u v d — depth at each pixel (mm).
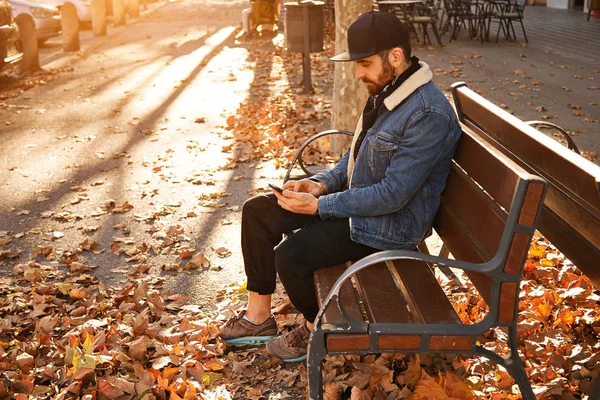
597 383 2477
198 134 7809
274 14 17453
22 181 6289
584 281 3652
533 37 16016
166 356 3168
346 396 2863
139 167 6602
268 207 3082
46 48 16844
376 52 2697
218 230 4906
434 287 2609
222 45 16125
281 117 8250
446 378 2820
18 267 4344
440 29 17000
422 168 2668
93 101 10008
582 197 2322
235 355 3189
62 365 3152
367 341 2320
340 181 3305
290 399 2891
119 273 4258
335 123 6773
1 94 10742
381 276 2727
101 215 5316
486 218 2408
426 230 2893
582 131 7359
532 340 3129
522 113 8359
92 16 19172
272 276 3141
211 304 3799
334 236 2836
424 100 2680
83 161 6895
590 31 16375
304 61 9867
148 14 27078
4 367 3100
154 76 12047
